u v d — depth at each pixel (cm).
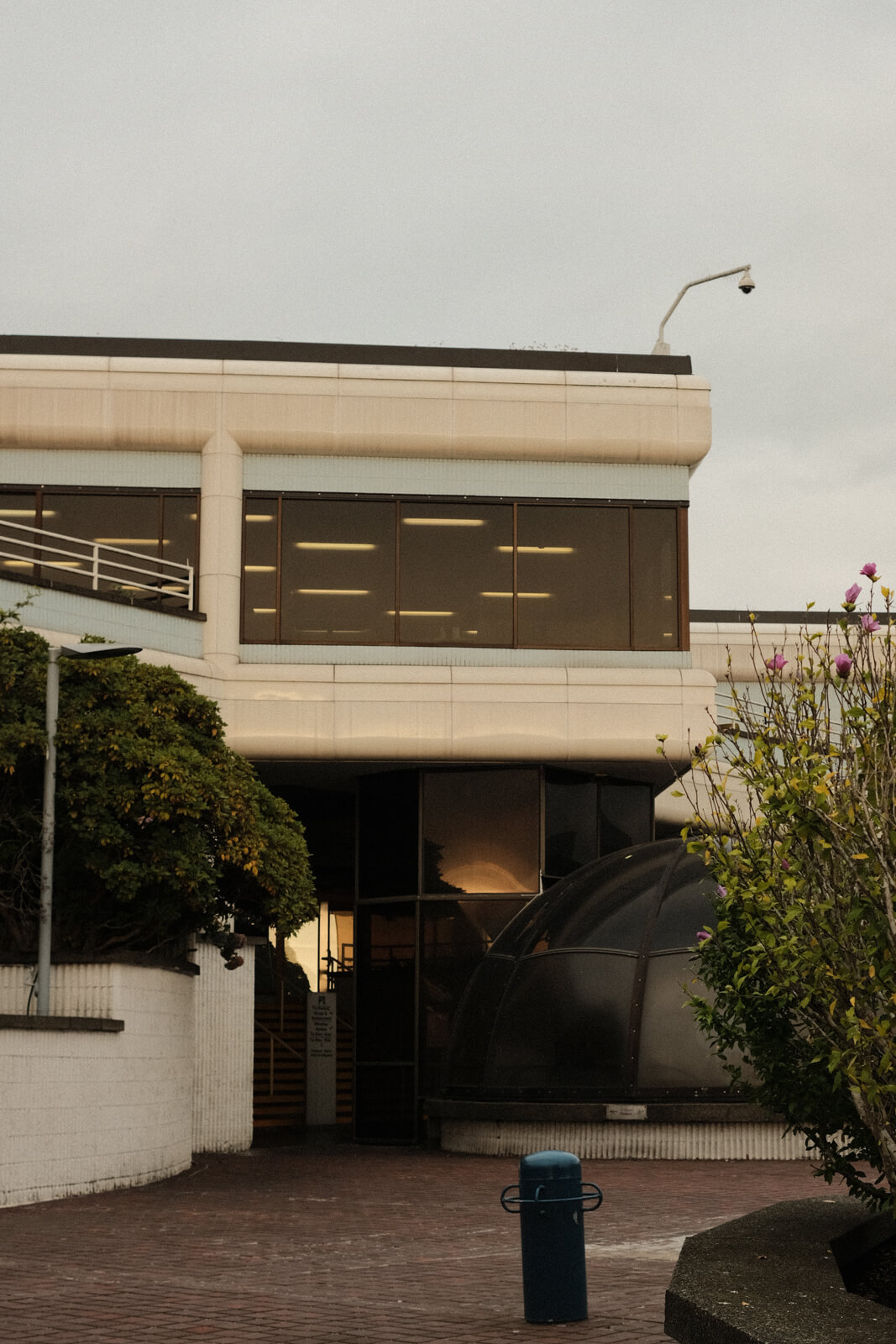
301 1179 1820
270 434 2605
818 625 4469
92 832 1748
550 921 2316
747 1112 2034
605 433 2664
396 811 2714
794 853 866
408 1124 2612
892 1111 833
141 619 2417
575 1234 862
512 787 2638
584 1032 2144
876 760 823
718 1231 979
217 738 1900
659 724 2572
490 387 2659
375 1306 907
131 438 2583
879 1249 1067
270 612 2595
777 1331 698
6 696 1773
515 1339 803
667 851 2350
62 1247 1168
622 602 2652
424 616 2620
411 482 2655
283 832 1944
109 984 1692
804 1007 884
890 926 788
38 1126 1512
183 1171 1888
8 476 2588
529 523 2662
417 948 2642
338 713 2539
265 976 3055
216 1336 812
